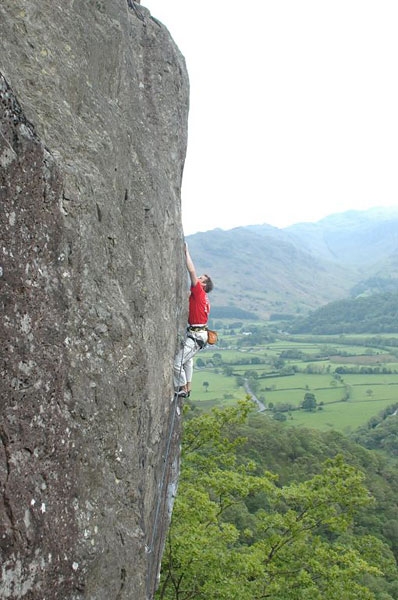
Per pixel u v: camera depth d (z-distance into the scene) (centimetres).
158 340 689
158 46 759
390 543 3322
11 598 383
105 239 565
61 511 442
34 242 433
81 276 510
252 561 1333
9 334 400
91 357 514
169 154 766
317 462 4334
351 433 7425
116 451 552
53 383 445
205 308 888
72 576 447
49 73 514
